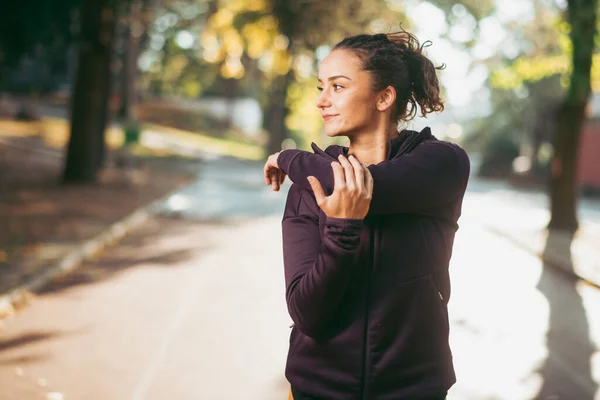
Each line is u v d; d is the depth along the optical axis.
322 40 21.62
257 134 67.44
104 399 4.74
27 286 7.85
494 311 7.82
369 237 1.79
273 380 5.22
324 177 1.76
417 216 1.83
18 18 20.44
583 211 24.23
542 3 18.14
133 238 12.53
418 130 2.04
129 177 24.44
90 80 20.66
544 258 11.76
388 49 1.87
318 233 1.82
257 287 8.53
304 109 49.91
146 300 7.73
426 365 1.83
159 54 57.53
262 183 27.77
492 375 5.57
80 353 5.75
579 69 14.78
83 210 15.27
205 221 15.42
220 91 72.69
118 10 20.81
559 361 5.98
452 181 1.85
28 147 30.59
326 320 1.77
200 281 8.84
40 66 50.41
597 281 9.38
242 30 24.64
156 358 5.68
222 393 4.93
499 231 15.69
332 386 1.82
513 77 21.48
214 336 6.35
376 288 1.80
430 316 1.83
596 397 5.11
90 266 9.71
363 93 1.86
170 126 57.44
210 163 38.59
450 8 22.77
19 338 6.16
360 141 1.91
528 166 45.12
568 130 15.70
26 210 14.70
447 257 1.89
